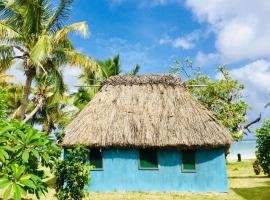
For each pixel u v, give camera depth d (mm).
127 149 14672
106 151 14711
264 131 16125
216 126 14648
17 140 3344
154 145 13891
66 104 29922
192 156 14547
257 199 11688
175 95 16750
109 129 14602
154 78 17906
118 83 17922
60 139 9602
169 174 14398
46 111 30984
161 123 14852
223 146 14086
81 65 17516
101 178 14539
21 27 17375
